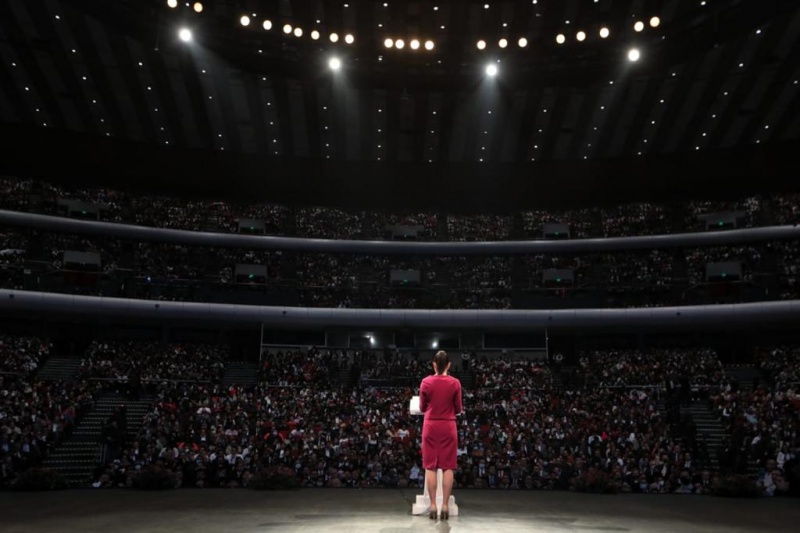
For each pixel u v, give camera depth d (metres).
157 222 45.09
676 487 21.25
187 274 41.84
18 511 11.98
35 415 24.62
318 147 48.34
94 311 36.50
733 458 22.69
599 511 12.46
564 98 40.94
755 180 46.28
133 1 32.31
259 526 7.78
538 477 22.62
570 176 49.44
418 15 34.47
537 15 34.19
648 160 48.16
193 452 22.67
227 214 48.16
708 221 44.25
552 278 42.69
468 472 22.92
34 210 41.78
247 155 49.47
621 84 39.06
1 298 34.25
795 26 32.66
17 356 31.58
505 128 45.06
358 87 39.00
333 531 6.52
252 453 23.09
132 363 33.03
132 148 47.69
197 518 9.47
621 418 27.17
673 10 32.72
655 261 43.25
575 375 34.06
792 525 10.73
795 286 37.31
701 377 31.55
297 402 29.78
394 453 23.72
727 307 36.12
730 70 37.09
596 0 32.75
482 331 42.44
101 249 41.91
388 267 46.44
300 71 37.22
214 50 35.28
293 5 33.75
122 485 21.42
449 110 42.78
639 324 38.38
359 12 34.25
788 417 24.45
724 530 9.12
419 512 8.59
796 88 38.69
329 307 41.56
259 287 41.53
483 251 45.69
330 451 24.05
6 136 44.91
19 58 37.72
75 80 40.12
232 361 41.06
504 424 27.41
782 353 33.91
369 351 38.94
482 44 33.72
